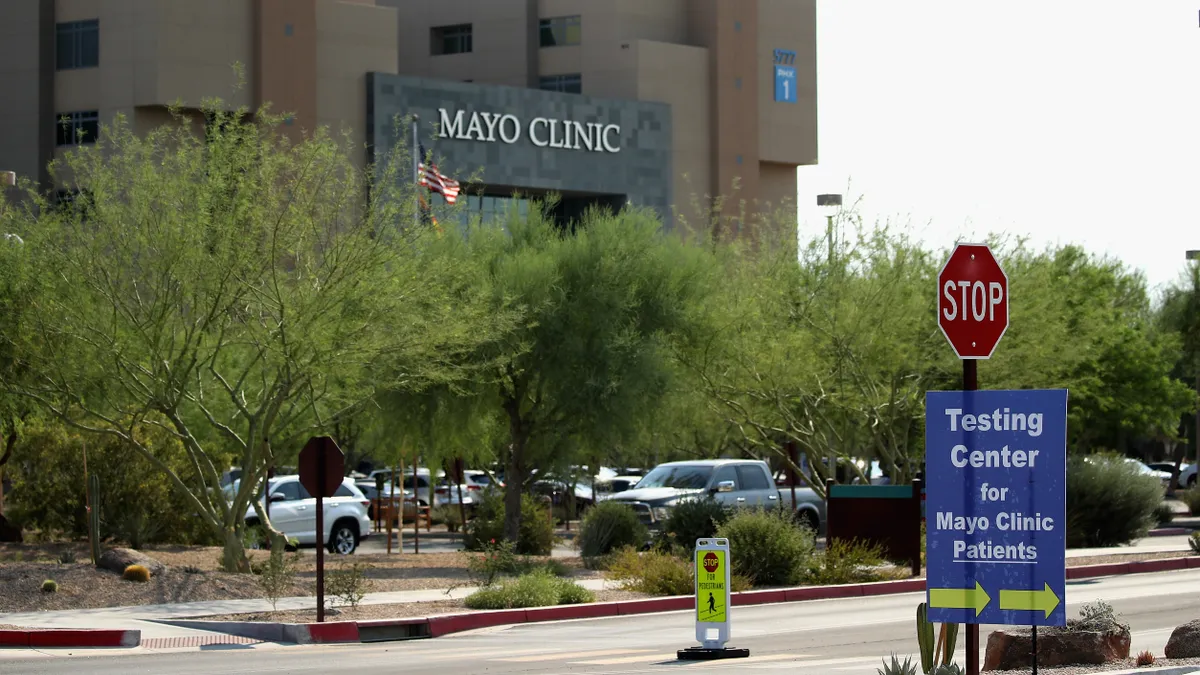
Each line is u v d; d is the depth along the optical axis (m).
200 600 48.00
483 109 166.38
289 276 54.69
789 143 194.38
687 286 70.25
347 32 157.12
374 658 35.78
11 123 147.38
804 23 196.62
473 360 65.06
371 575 58.00
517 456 69.31
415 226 56.97
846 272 71.38
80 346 54.09
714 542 34.72
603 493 113.56
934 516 21.66
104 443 66.50
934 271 70.81
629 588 53.19
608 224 68.88
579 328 66.81
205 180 54.31
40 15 146.88
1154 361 103.25
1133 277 116.62
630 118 178.25
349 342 54.06
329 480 42.09
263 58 149.00
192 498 56.25
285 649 38.72
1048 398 21.19
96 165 55.28
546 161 171.38
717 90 186.75
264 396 57.94
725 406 75.38
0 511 67.75
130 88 143.75
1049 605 20.92
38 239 54.41
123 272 53.75
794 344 69.06
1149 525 77.75
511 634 42.00
